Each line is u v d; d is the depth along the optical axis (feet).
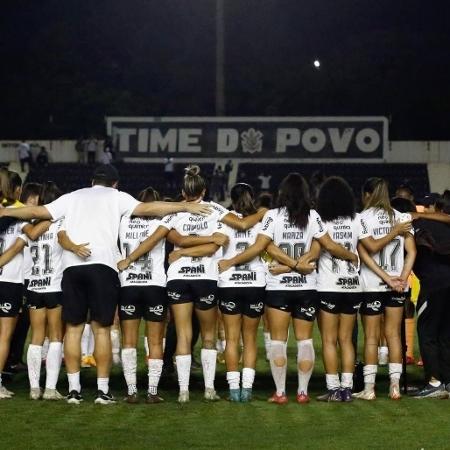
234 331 37.32
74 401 36.40
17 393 39.29
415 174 163.63
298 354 36.96
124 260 36.68
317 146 163.84
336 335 37.65
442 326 39.01
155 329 36.91
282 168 164.35
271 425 32.40
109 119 166.61
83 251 35.17
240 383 42.68
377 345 38.11
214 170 161.89
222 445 29.22
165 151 165.99
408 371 46.70
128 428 31.71
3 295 37.37
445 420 33.42
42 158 165.17
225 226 37.22
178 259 36.70
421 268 39.24
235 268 36.91
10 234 37.50
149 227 36.96
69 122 199.52
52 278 37.04
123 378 43.96
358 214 37.76
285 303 36.50
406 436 30.66
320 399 37.55
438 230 38.45
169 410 35.19
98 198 36.04
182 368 37.09
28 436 30.40
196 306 36.91
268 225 36.68
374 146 162.81
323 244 36.55
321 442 29.71
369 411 35.19
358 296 37.06
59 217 36.01
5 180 38.86
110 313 35.63
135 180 161.68
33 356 37.50
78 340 36.40
